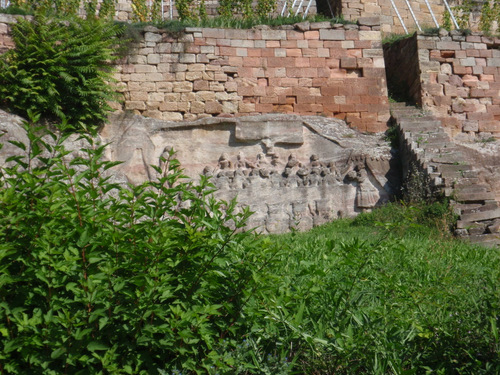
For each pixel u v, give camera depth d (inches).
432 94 639.1
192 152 580.4
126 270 158.9
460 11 860.0
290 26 634.2
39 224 153.0
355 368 164.7
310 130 592.4
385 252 291.1
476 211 462.6
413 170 531.5
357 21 645.9
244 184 561.6
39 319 144.8
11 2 633.0
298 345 176.2
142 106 599.8
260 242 173.2
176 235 161.6
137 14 700.7
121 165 565.0
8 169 160.7
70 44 557.0
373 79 633.6
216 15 765.3
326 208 558.9
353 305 188.7
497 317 177.8
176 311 150.0
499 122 645.9
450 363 170.4
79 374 146.9
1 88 524.7
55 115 550.6
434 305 194.7
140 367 157.3
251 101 615.2
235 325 168.7
